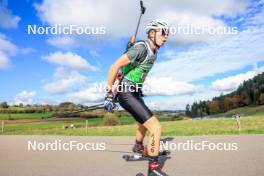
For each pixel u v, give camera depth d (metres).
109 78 3.77
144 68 3.88
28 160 5.59
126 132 13.02
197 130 11.79
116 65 3.73
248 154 5.69
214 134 10.63
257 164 4.65
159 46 3.94
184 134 11.02
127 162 5.27
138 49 3.74
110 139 9.90
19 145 8.33
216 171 4.30
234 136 9.38
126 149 7.18
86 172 4.44
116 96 3.98
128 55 3.72
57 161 5.45
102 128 15.69
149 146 3.79
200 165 4.78
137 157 5.01
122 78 3.96
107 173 4.36
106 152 6.67
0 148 7.59
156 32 3.86
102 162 5.30
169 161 5.23
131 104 3.84
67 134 13.52
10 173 4.41
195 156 5.70
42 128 16.69
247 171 4.20
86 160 5.54
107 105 3.90
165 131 12.04
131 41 4.08
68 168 4.76
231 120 14.98
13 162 5.38
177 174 4.21
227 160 5.13
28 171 4.54
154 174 3.77
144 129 5.00
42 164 5.14
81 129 15.40
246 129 11.48
